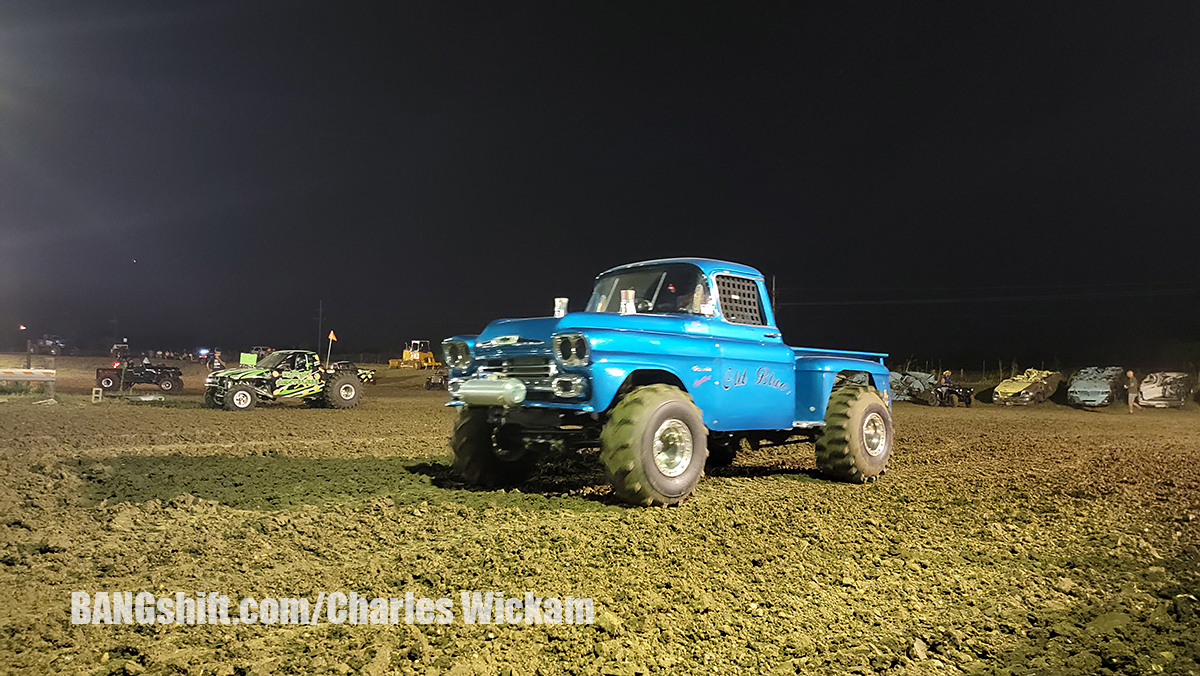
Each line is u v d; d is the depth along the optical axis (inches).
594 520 231.6
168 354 2506.2
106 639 134.4
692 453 259.1
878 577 182.9
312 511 240.8
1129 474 360.8
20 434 461.4
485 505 254.4
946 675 130.9
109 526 213.3
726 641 142.2
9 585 162.1
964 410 995.3
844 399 324.5
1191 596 174.1
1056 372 1167.6
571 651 135.0
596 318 256.4
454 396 283.1
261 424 586.2
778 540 212.5
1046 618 159.2
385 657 129.1
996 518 251.0
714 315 285.9
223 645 133.5
